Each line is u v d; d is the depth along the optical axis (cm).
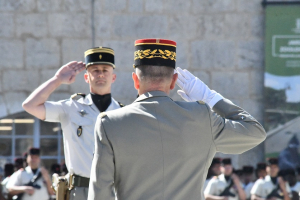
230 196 2445
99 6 2722
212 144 746
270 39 2711
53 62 2712
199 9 2730
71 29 2714
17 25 2706
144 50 764
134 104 754
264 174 2566
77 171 1141
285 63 2703
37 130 2816
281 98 2706
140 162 723
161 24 2728
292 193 2531
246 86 2730
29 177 2225
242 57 2728
